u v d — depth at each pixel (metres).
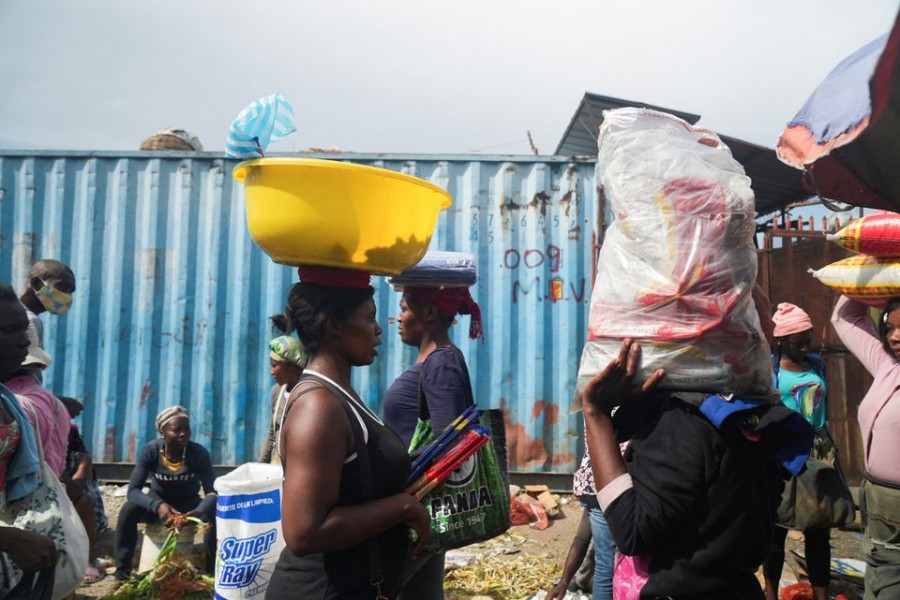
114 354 6.18
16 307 2.11
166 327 6.20
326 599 1.62
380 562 1.66
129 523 4.32
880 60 0.78
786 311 3.96
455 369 2.48
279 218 1.61
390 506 1.65
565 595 3.64
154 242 6.24
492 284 6.17
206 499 4.34
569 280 6.13
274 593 1.71
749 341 1.51
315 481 1.55
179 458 4.48
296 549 1.54
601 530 2.66
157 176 6.27
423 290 2.66
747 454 1.49
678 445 1.45
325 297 1.74
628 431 1.59
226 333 6.20
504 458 2.20
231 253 6.25
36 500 1.99
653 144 1.57
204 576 4.18
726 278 1.48
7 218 6.26
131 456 6.12
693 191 1.50
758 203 7.05
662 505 1.43
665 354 1.47
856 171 1.01
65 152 6.25
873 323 2.78
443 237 6.20
